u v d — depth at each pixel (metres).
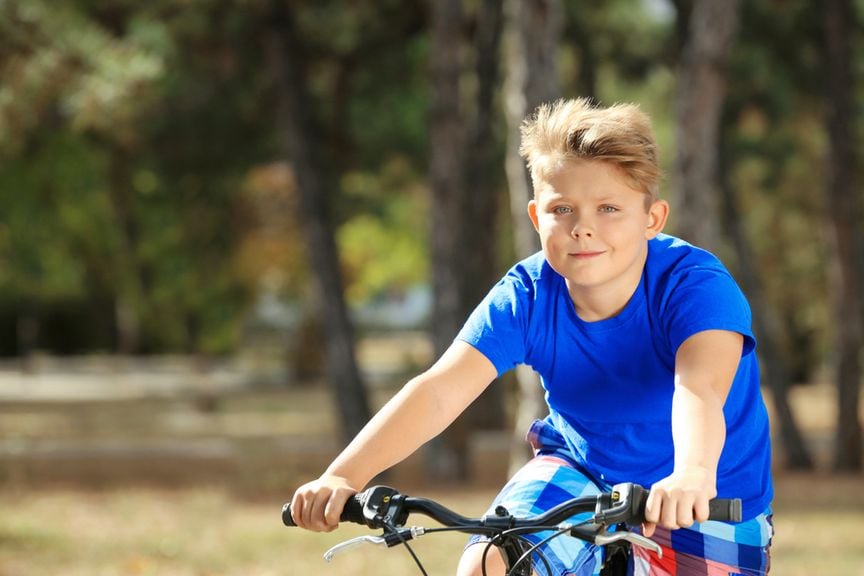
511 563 3.68
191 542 12.71
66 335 69.12
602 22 24.61
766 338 23.02
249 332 59.09
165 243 30.47
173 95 21.64
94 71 15.92
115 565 11.32
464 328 4.11
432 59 18.62
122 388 46.12
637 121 3.75
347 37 21.34
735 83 22.52
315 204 20.62
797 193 31.78
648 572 3.91
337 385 20.84
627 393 4.01
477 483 19.22
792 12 22.44
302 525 3.66
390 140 23.84
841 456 22.14
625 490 3.21
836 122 22.00
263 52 21.33
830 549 12.52
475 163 22.59
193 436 27.20
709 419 3.53
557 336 4.03
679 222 16.47
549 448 4.38
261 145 23.02
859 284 22.16
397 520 3.51
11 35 15.79
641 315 3.92
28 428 29.39
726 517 3.20
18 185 25.66
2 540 12.52
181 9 20.30
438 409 3.92
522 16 14.71
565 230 3.71
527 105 14.63
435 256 18.67
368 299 63.12
